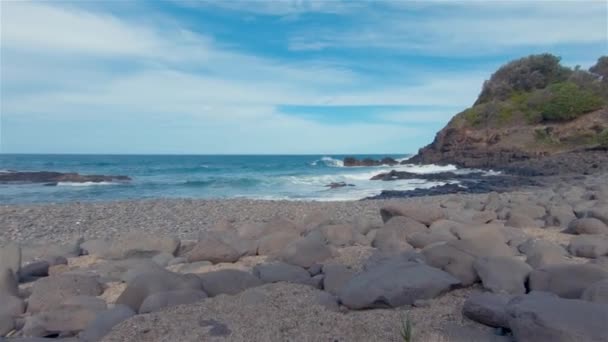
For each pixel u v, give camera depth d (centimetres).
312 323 444
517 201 1375
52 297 555
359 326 432
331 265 636
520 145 4622
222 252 741
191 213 1633
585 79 5344
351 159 5828
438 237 726
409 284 484
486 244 593
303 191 2886
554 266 501
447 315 450
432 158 5197
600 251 664
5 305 543
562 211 1059
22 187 3109
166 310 483
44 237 1263
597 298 412
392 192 2559
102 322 461
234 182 3475
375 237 809
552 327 346
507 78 5716
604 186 1698
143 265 697
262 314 466
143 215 1595
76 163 6988
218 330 431
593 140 4388
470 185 2777
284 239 806
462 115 5338
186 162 7769
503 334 408
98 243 913
